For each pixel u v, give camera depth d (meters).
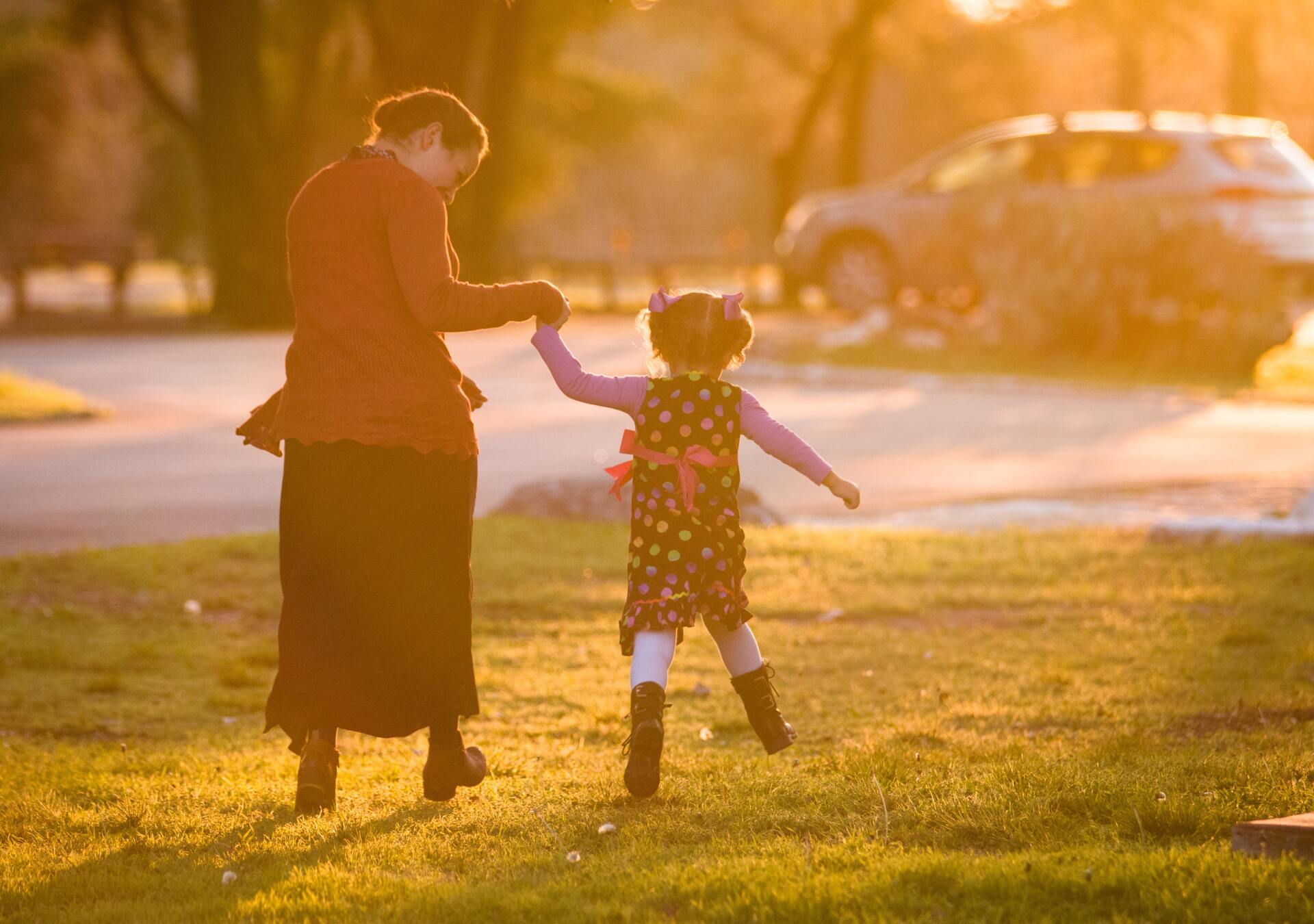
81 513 21.52
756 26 85.50
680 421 8.72
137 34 61.91
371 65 65.31
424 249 8.45
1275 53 89.25
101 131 128.38
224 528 20.47
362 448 8.43
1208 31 83.69
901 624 15.39
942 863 7.07
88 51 67.62
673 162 145.38
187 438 28.84
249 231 55.69
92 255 62.38
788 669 13.37
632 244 63.44
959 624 15.30
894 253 47.16
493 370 40.06
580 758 10.48
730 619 8.67
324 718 8.41
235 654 14.22
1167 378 37.28
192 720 12.08
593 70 93.56
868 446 27.78
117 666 13.71
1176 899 6.61
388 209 8.51
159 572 17.36
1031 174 44.56
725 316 8.89
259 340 49.22
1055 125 44.56
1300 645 13.61
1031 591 16.45
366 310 8.51
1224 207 41.59
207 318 59.38
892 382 37.38
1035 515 21.48
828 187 132.50
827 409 33.03
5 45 107.81
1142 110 79.75
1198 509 21.80
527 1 56.41
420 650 8.50
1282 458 26.31
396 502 8.45
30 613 15.53
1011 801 8.36
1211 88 101.62
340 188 8.58
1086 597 16.11
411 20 56.00
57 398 32.31
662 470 8.70
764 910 6.61
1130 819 8.02
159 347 46.94
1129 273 39.34
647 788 8.43
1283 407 33.31
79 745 11.23
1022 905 6.64
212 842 8.32
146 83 61.88
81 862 7.96
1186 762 9.23
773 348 42.56
